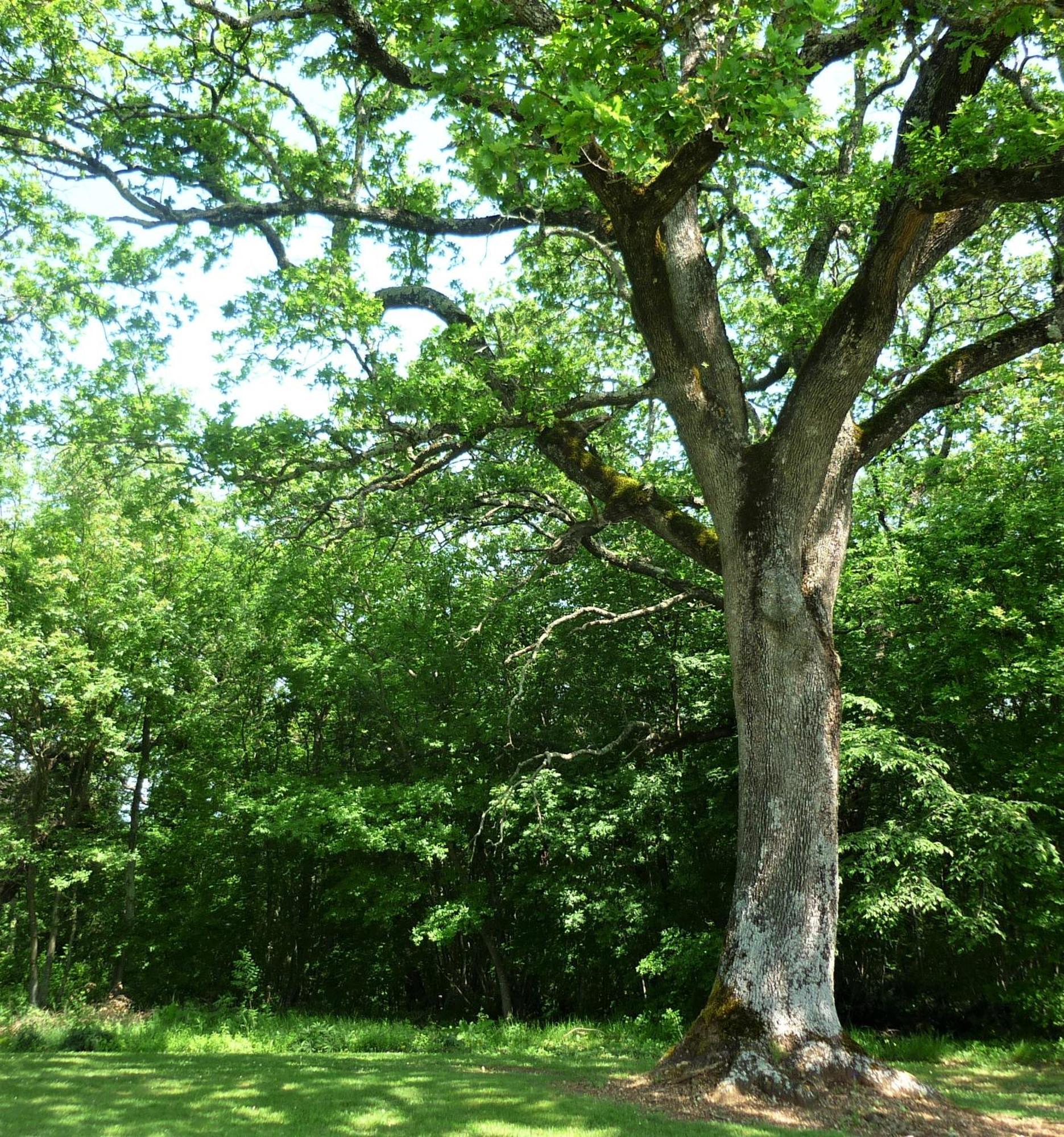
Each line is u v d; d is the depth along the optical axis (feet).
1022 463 55.01
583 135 22.43
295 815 62.80
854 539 62.18
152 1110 24.72
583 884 60.59
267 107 56.08
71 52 49.47
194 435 43.75
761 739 33.47
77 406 48.34
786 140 41.73
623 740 60.34
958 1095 31.30
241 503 48.21
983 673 49.78
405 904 64.23
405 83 42.55
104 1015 57.72
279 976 76.43
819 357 35.27
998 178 30.04
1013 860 45.75
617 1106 26.68
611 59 24.02
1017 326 39.45
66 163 50.34
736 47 23.35
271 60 52.31
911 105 34.94
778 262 58.80
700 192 51.55
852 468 38.01
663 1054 44.29
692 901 61.52
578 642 64.23
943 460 61.21
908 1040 47.52
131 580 66.85
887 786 53.16
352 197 54.34
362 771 72.59
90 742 68.28
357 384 42.63
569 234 44.37
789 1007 30.42
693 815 62.54
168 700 70.08
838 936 55.42
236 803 65.36
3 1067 34.86
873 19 28.27
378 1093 28.53
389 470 48.34
